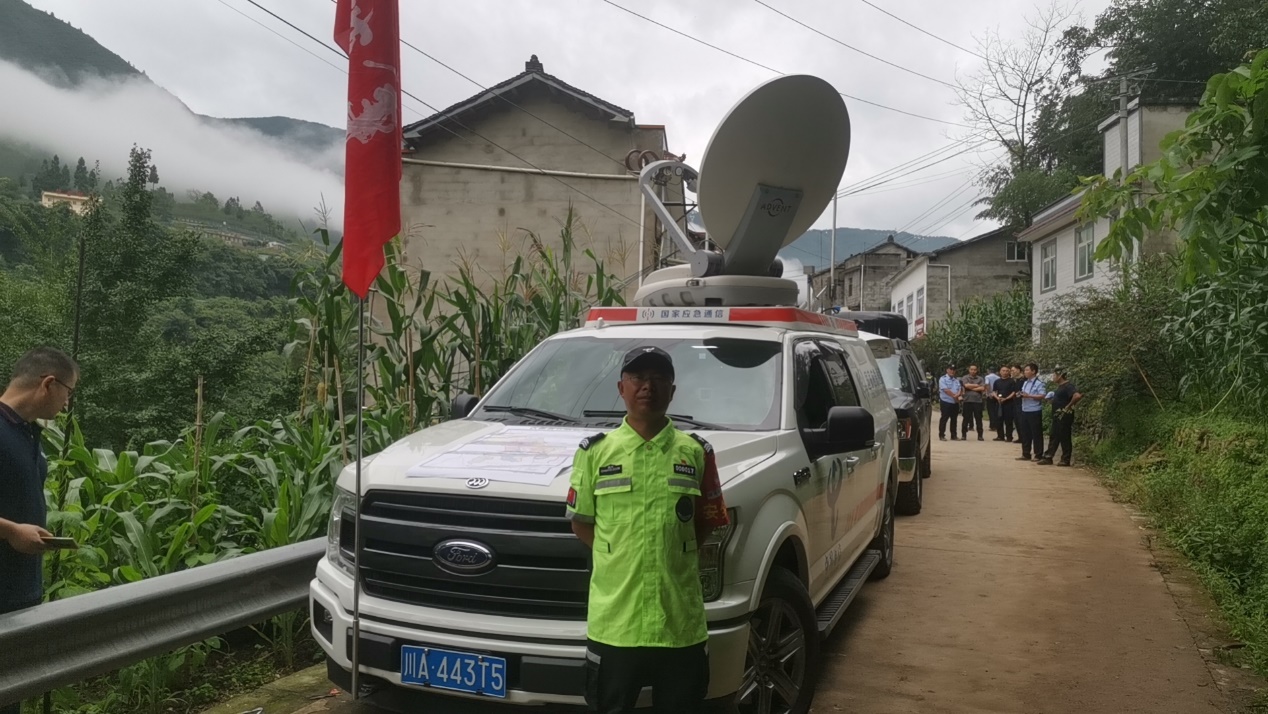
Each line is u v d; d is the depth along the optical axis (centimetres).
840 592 537
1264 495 801
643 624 292
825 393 527
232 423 649
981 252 4616
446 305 1927
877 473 659
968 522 996
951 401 2038
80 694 459
